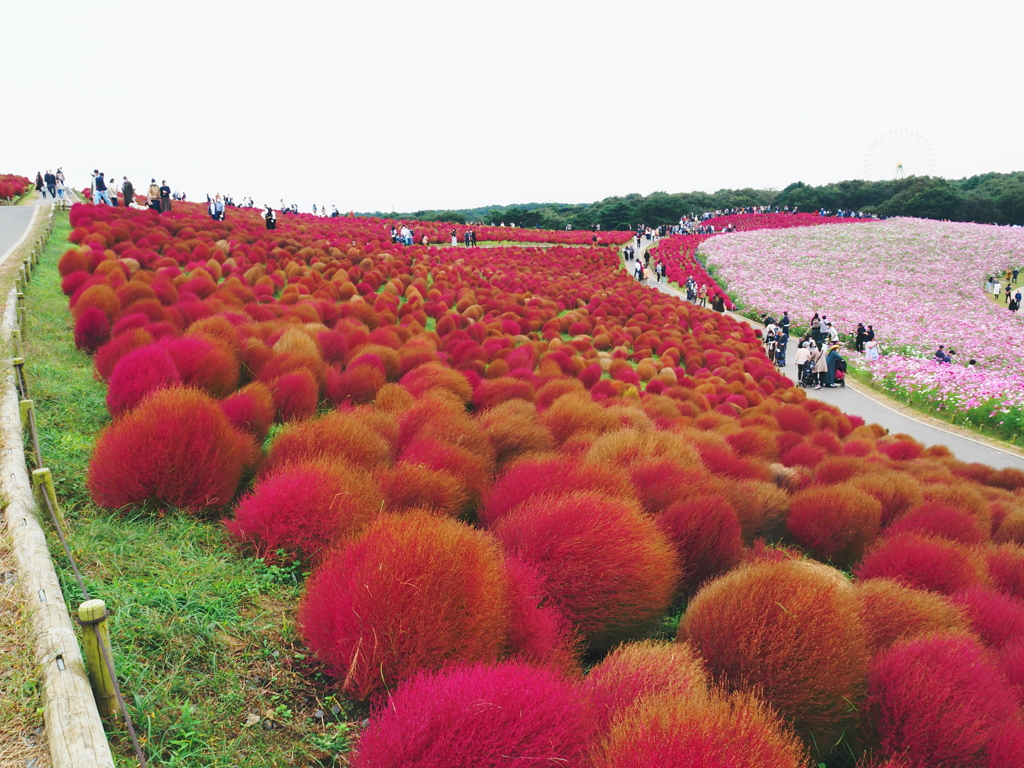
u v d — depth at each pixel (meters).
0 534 3.96
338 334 11.23
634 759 2.63
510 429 7.71
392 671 3.40
